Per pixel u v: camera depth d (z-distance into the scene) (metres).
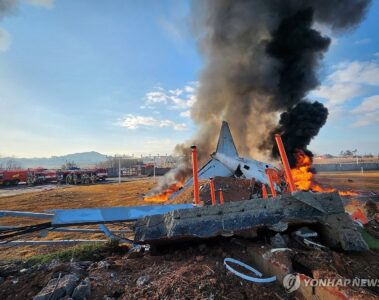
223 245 3.87
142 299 2.76
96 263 3.93
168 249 4.12
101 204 16.59
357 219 5.48
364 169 48.03
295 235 3.89
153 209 4.76
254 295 2.76
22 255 6.97
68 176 38.81
